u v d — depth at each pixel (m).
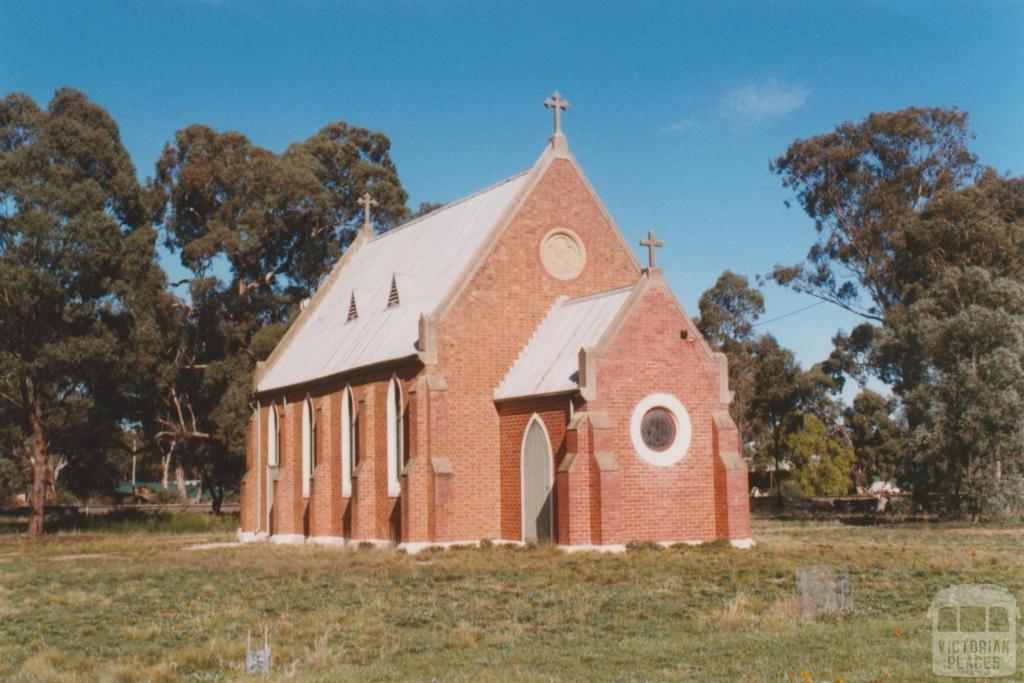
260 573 33.97
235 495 116.44
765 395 85.62
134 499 110.44
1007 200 74.38
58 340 62.50
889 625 20.48
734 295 90.81
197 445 82.38
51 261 60.69
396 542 43.19
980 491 55.00
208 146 85.88
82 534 66.69
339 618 23.73
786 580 27.80
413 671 17.69
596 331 40.22
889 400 84.69
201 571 35.50
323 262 88.31
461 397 42.41
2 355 62.25
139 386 72.38
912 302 69.38
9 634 23.17
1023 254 69.88
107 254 62.81
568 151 46.66
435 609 24.61
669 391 39.38
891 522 58.03
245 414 74.75
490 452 42.69
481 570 32.12
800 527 53.91
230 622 23.89
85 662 19.42
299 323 61.75
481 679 16.66
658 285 39.72
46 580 34.22
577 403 38.31
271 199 81.12
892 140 82.56
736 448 39.81
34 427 65.69
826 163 84.00
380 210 93.06
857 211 84.62
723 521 39.09
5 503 92.50
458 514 41.78
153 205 75.81
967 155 82.06
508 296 44.06
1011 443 54.75
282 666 18.47
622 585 27.83
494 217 46.31
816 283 85.81
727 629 20.83
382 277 54.47
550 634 21.03
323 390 51.47
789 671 16.61
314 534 49.91
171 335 73.31
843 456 85.12
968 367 56.62
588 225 46.47
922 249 69.81
